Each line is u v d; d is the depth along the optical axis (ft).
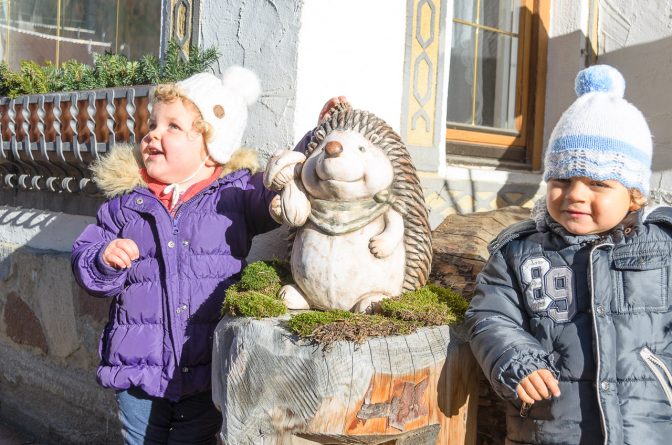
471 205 11.96
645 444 6.47
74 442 12.62
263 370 6.99
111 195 8.75
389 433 6.96
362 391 6.79
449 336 7.37
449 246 9.53
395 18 10.78
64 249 12.87
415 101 11.18
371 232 7.41
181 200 8.68
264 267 8.13
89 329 12.26
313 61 9.71
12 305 13.96
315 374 6.75
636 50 13.46
